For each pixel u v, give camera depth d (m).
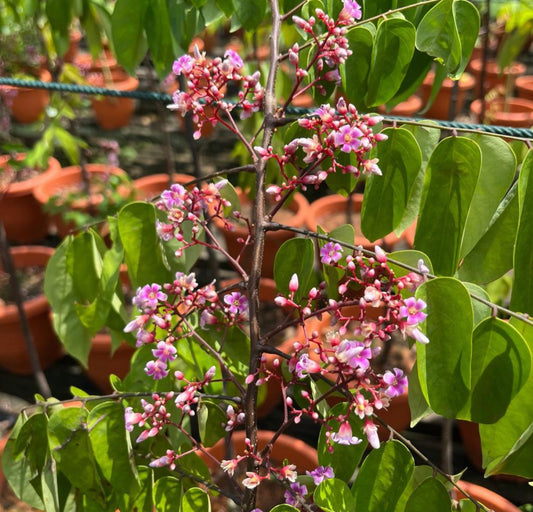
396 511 0.43
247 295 0.46
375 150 0.43
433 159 0.41
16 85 0.64
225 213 0.44
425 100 2.04
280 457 0.89
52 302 0.51
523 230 0.38
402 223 0.44
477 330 0.37
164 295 0.42
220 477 0.93
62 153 1.86
